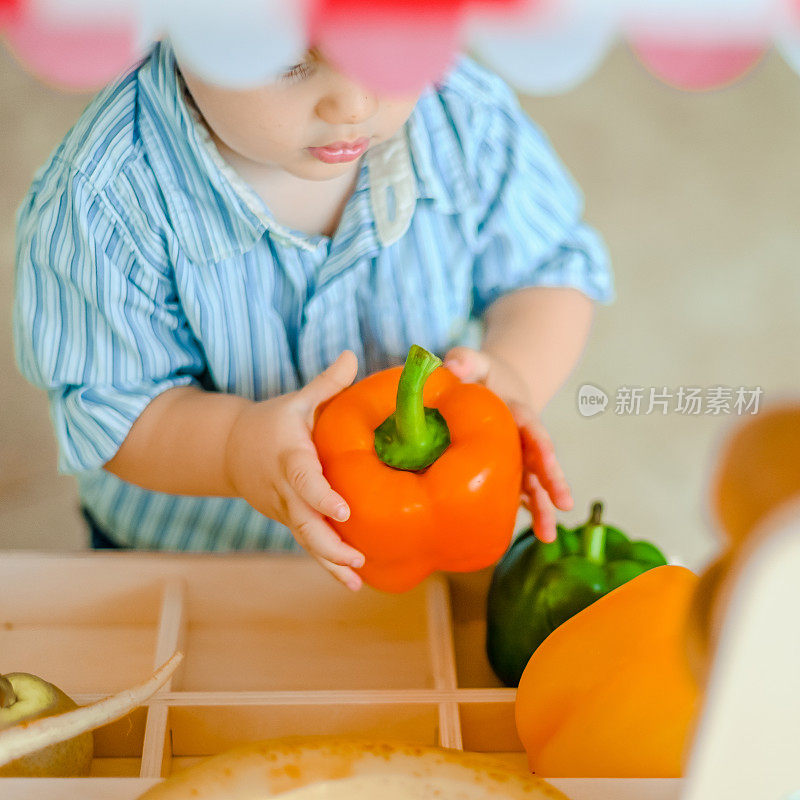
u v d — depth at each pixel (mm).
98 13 241
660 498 1655
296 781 342
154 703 562
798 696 252
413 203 821
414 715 574
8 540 1530
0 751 385
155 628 676
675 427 1763
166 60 724
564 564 624
